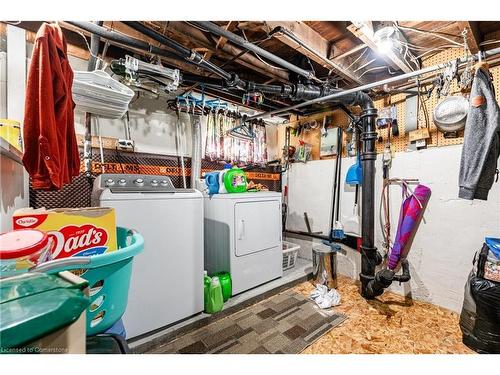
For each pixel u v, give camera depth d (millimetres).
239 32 1961
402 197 2549
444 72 1835
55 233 939
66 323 475
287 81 2512
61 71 1107
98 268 792
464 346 1711
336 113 3316
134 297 1626
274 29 1664
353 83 2660
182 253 1884
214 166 3203
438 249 2279
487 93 1581
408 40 2066
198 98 2922
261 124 3609
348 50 2053
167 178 2131
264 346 1701
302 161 3660
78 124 2086
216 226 2459
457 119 2068
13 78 1646
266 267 2633
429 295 2336
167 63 2193
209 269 2541
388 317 2102
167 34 1850
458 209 2158
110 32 1538
